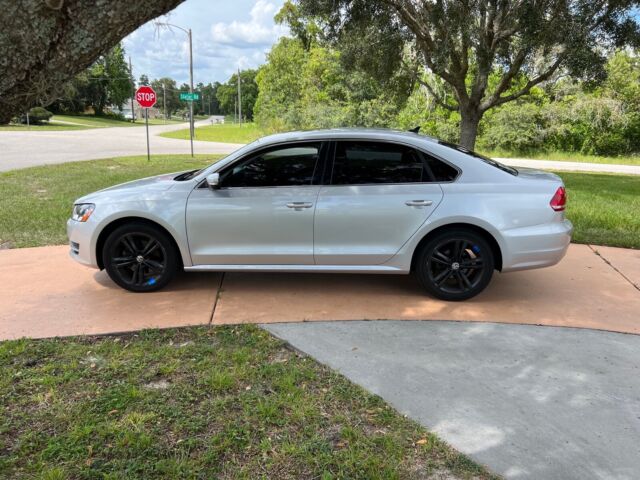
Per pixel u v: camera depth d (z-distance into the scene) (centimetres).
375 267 479
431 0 1306
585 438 283
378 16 1357
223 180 476
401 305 475
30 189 1113
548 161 2628
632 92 2773
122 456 262
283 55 3844
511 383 340
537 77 1439
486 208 456
